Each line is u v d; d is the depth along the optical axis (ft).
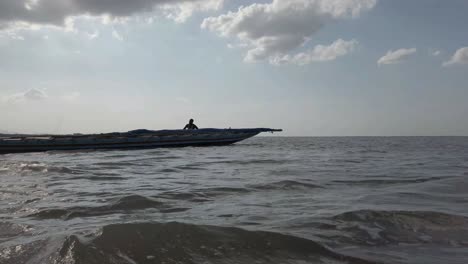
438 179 23.13
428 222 11.78
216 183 21.58
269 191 18.72
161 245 9.15
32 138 59.57
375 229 11.05
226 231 10.29
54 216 13.00
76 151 60.90
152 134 69.62
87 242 9.18
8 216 12.98
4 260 8.25
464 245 9.61
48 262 8.04
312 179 23.18
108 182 22.41
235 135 78.59
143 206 14.74
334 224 11.59
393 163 37.35
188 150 64.18
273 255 8.68
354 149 73.00
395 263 8.19
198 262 8.23
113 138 64.18
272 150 65.87
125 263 8.09
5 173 26.45
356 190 18.99
